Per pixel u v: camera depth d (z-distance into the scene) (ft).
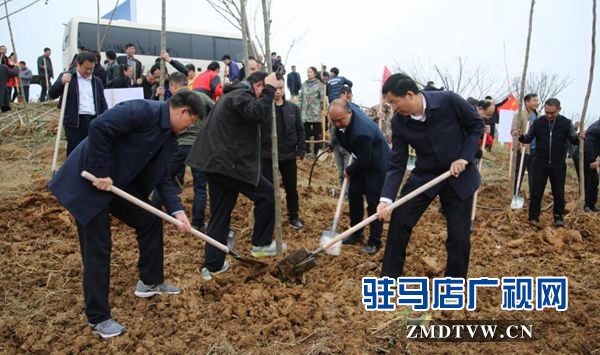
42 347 11.97
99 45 35.32
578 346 12.49
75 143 24.85
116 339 12.34
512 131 27.27
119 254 18.43
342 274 16.85
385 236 21.85
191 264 17.79
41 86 51.21
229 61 41.63
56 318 13.38
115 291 15.03
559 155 24.26
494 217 25.98
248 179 16.08
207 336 12.58
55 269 16.69
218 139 15.80
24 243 18.85
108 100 27.35
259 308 13.75
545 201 31.27
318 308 13.79
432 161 14.66
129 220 13.82
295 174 22.24
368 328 12.73
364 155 18.53
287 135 21.52
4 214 21.27
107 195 12.37
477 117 14.39
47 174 27.68
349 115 18.56
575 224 24.89
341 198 19.35
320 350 11.74
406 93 13.82
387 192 14.99
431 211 27.71
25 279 15.79
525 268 17.90
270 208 17.38
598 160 32.19
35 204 22.53
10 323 13.07
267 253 17.93
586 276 17.19
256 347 12.09
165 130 12.91
